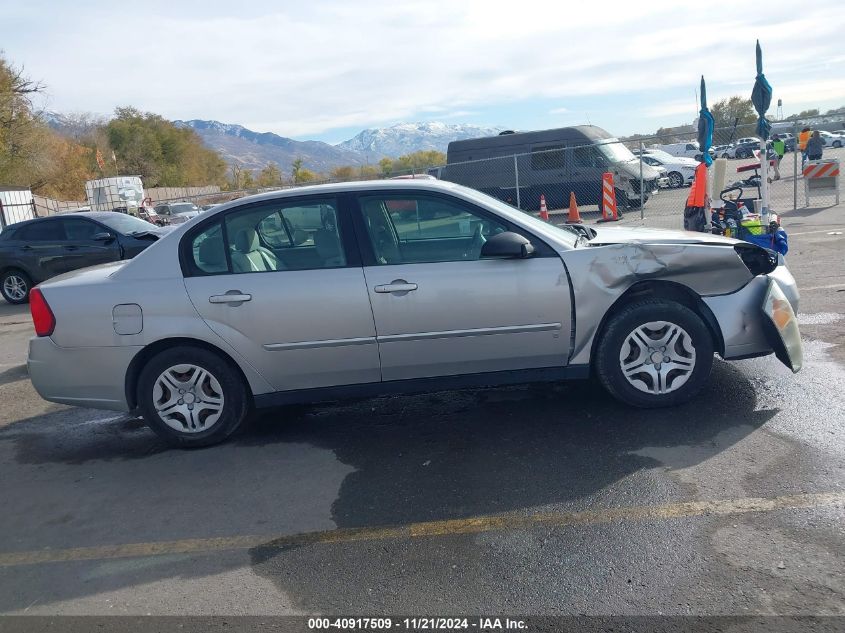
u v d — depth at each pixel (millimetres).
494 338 4785
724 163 8555
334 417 5430
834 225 12766
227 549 3686
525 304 4734
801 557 3172
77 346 4906
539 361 4875
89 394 4996
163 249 4977
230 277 4863
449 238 4898
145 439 5375
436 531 3664
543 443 4590
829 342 6102
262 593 3275
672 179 26078
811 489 3725
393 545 3572
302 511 4016
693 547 3312
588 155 18656
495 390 5684
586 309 4754
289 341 4816
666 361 4879
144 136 74750
